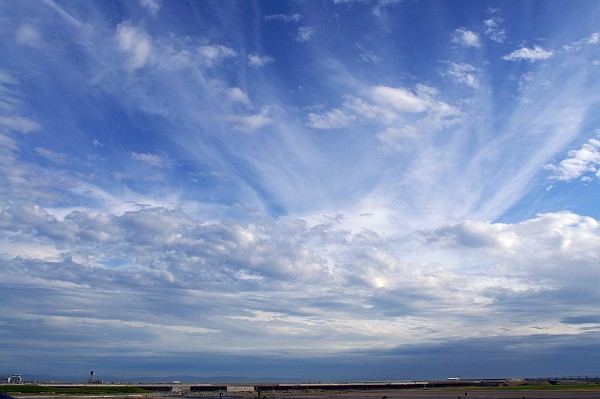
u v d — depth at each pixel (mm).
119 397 149500
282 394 196750
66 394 161750
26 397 138750
